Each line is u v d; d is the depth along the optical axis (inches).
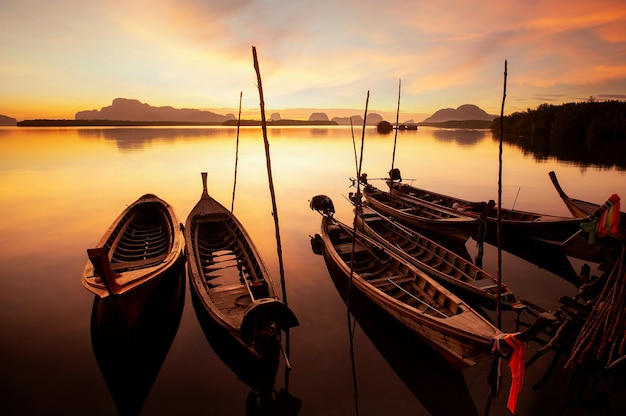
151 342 316.2
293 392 261.1
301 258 506.9
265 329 255.8
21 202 798.5
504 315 355.9
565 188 975.0
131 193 898.7
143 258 409.4
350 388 265.3
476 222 479.5
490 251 539.5
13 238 570.3
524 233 524.4
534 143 2511.1
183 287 418.6
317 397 256.5
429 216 629.3
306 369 285.6
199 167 1374.3
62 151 1884.8
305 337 326.6
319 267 476.7
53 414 235.8
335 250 434.9
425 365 291.4
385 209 663.8
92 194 884.0
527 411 241.8
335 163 1556.3
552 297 389.7
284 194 935.7
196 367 285.3
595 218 279.1
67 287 407.5
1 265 466.9
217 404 249.3
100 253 253.6
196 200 833.5
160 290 381.4
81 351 297.0
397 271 390.3
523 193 922.1
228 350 301.6
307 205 820.0
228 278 429.1
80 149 2006.6
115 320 339.6
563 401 248.4
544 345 271.6
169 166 1382.9
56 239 566.3
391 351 307.9
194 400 252.2
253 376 276.2
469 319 259.4
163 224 529.0
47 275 437.7
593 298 287.1
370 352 306.0
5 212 719.1
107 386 261.0
